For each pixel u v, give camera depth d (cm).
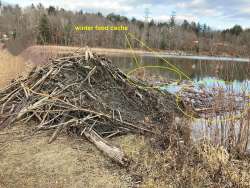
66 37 2056
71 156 522
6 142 567
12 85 779
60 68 753
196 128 677
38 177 460
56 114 646
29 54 1747
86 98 687
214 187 454
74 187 440
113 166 501
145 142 595
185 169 482
